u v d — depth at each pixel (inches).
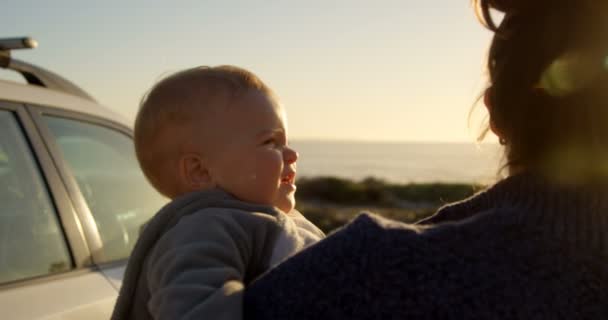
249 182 55.8
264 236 52.5
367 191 1412.4
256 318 40.4
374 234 39.8
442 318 36.6
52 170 95.0
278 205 58.5
